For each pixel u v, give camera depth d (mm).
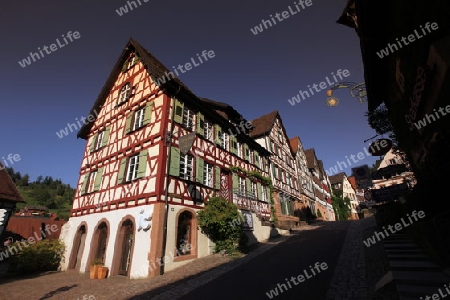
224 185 13898
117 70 16219
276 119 25844
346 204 45469
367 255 7648
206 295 5957
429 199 5152
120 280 8797
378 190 10562
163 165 10117
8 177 15398
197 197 11398
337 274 6344
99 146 15164
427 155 5875
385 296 4406
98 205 12398
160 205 9375
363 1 5867
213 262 9484
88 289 7879
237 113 17359
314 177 35469
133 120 12961
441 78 3938
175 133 11375
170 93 11992
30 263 12281
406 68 6047
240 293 5840
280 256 9305
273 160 22156
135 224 9758
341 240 10969
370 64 7844
